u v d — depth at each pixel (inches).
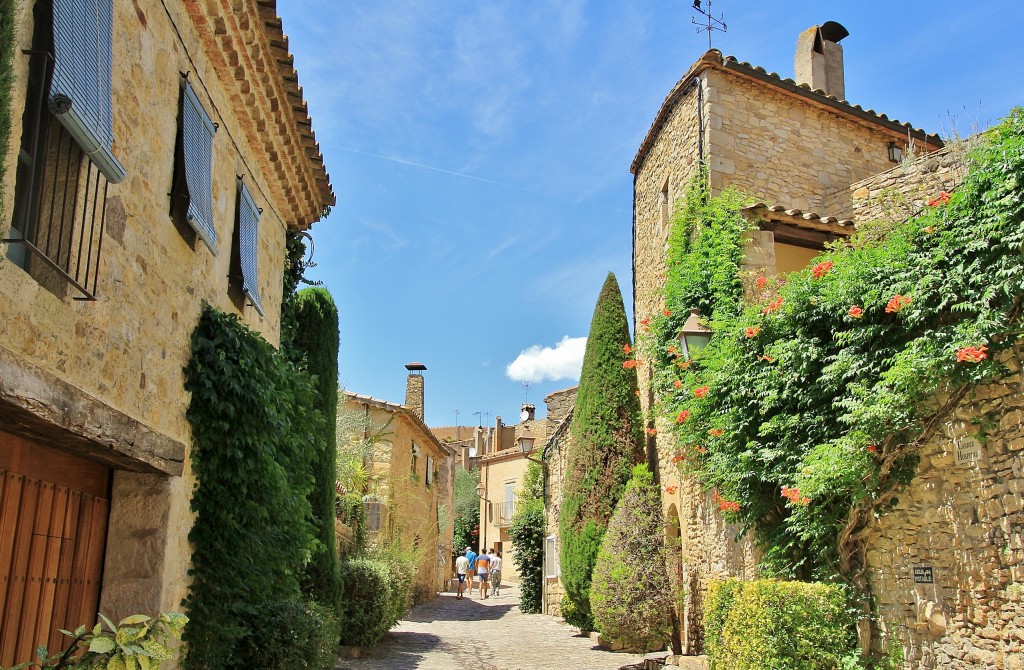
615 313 617.3
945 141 331.6
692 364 406.6
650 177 592.1
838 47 582.2
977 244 249.0
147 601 203.6
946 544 261.4
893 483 280.5
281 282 354.3
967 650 251.3
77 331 162.6
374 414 781.9
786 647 275.3
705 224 454.0
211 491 235.9
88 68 158.7
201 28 234.2
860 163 524.4
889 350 275.4
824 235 445.4
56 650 181.5
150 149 200.1
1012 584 237.9
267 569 263.3
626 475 583.2
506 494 1421.0
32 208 153.7
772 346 318.3
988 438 249.4
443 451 1052.5
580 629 627.2
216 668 238.7
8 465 162.2
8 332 137.7
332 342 462.0
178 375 222.7
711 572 429.7
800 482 286.2
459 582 1065.5
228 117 269.0
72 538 189.6
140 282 195.0
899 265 277.7
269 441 255.8
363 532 614.5
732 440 346.0
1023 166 236.1
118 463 195.6
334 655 365.7
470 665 444.1
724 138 485.1
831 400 301.6
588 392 613.6
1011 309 241.1
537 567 859.4
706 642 333.7
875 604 287.1
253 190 305.7
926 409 267.7
